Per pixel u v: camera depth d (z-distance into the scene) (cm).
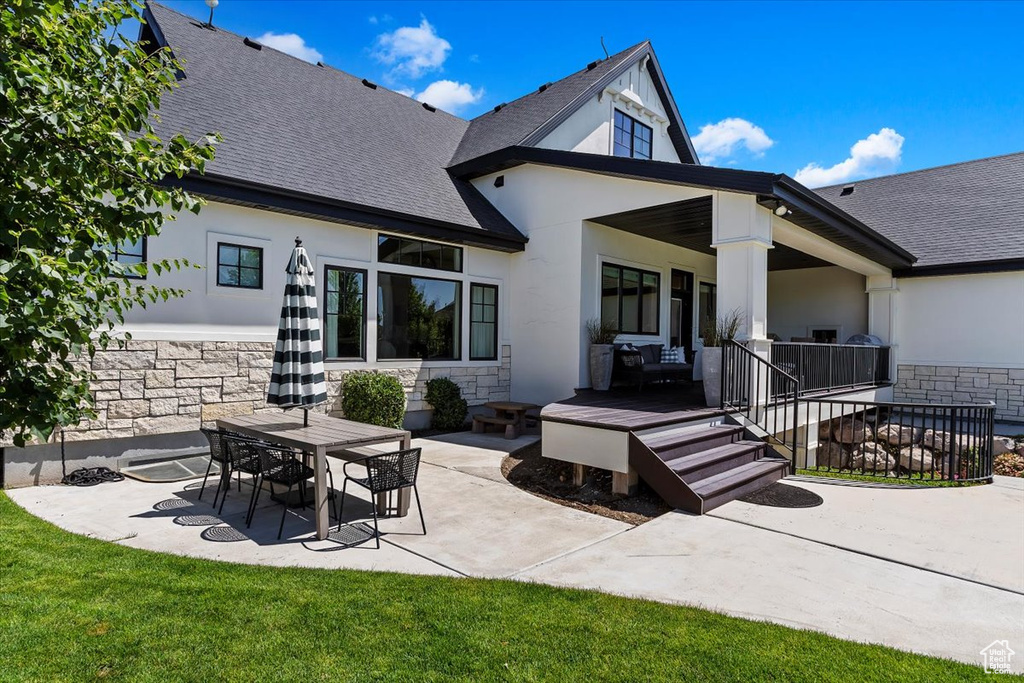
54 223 242
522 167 1074
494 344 1070
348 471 682
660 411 696
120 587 334
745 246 750
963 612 330
